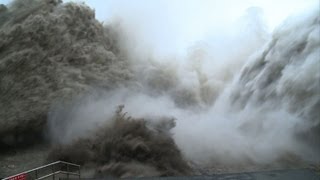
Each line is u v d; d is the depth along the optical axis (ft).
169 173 61.11
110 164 62.54
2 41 87.76
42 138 77.30
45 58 87.15
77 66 91.35
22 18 93.81
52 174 53.11
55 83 84.23
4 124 75.36
